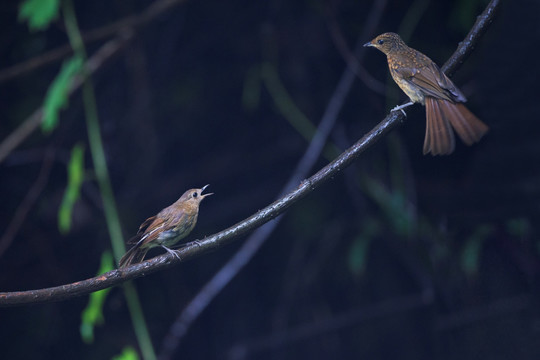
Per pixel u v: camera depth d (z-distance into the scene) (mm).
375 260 12531
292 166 12539
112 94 11945
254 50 12086
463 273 11500
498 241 11102
